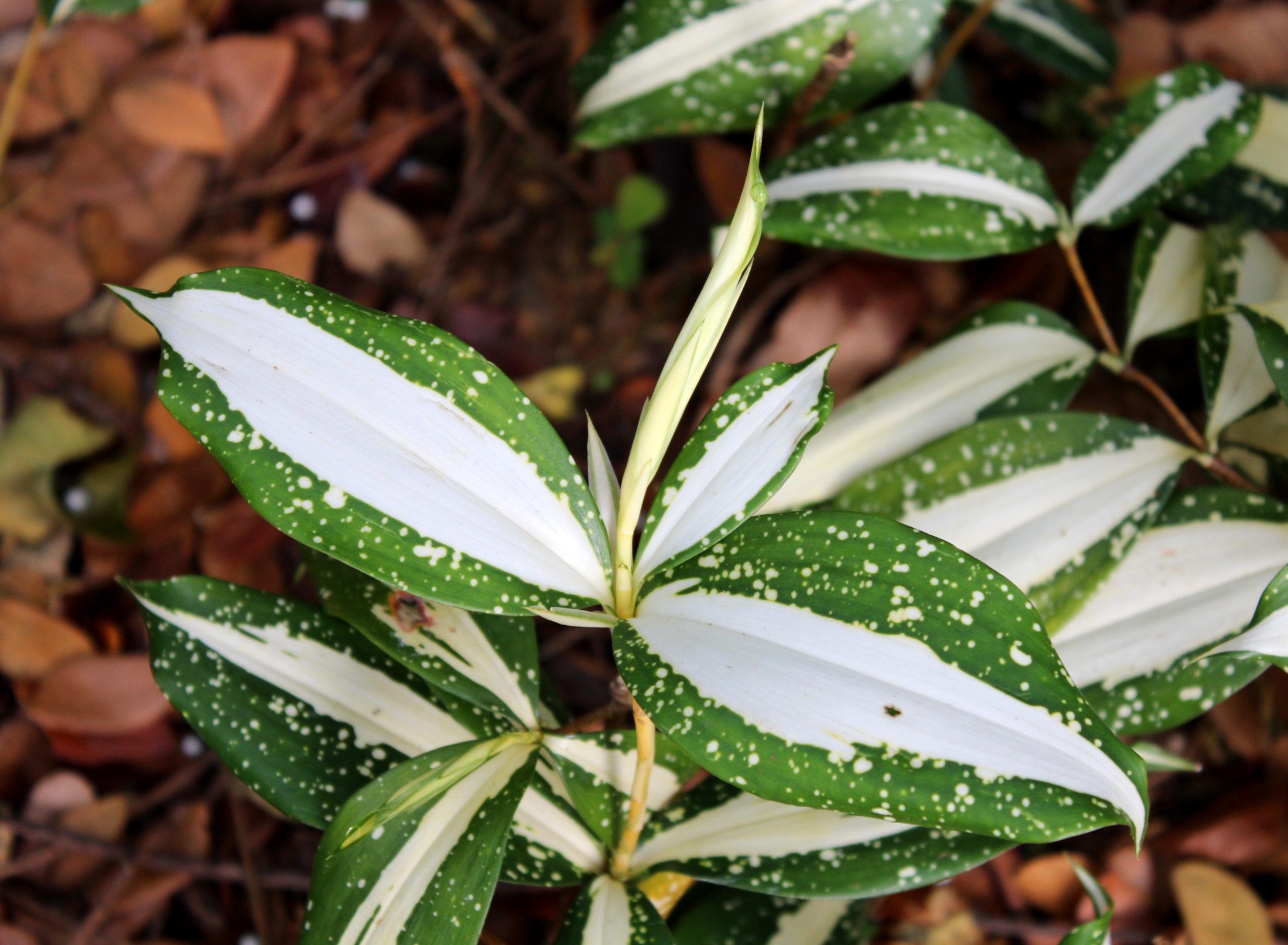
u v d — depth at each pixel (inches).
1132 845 24.5
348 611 20.1
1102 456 21.5
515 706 19.7
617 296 32.3
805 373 18.0
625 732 20.1
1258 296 22.9
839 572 17.2
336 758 20.2
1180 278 23.2
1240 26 30.1
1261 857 24.1
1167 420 26.9
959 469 21.5
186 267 31.7
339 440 17.6
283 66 33.3
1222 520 21.3
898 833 19.7
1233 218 23.6
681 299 32.0
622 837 19.9
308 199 33.9
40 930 25.7
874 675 16.8
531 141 34.1
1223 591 20.9
